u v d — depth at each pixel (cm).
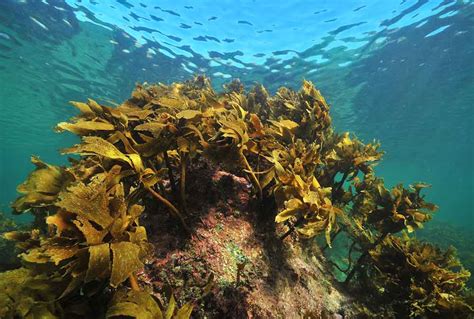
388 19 520
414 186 167
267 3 480
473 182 3378
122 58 682
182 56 650
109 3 496
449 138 1355
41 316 68
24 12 529
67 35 601
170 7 496
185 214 116
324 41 580
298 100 209
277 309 107
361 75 721
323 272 169
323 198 116
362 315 146
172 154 129
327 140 192
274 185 126
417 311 141
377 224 170
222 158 112
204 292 90
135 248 67
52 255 63
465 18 514
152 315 69
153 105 142
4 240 187
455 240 744
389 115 1032
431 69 692
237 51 616
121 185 79
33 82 858
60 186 98
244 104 190
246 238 121
